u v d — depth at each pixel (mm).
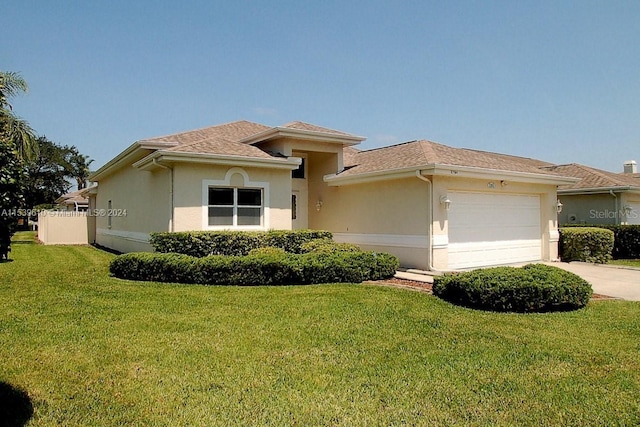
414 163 13695
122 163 18797
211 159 13461
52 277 11891
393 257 12062
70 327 6785
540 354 5605
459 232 13891
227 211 14133
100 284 10664
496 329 6754
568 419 3924
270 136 15977
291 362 5309
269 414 3990
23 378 4801
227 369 5070
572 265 15641
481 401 4277
